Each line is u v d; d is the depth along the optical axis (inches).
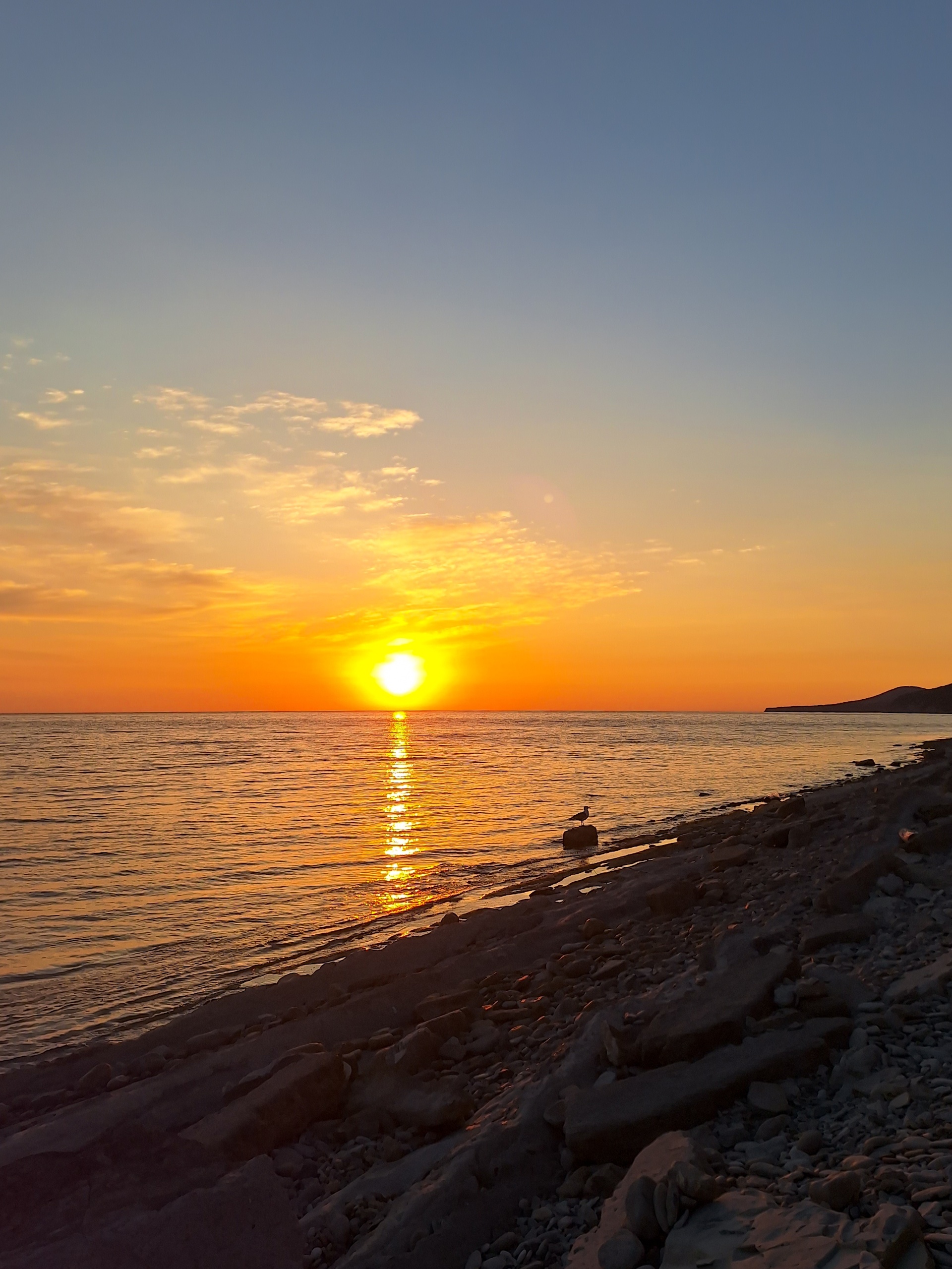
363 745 4183.1
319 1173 277.6
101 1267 180.2
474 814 1443.2
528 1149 247.3
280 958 612.4
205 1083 370.0
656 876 711.1
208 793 1813.5
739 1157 213.5
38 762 2888.8
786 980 315.9
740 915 507.8
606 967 445.7
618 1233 182.9
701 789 1870.1
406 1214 227.3
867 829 663.8
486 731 6491.1
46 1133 327.3
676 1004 299.6
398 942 584.1
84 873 933.2
